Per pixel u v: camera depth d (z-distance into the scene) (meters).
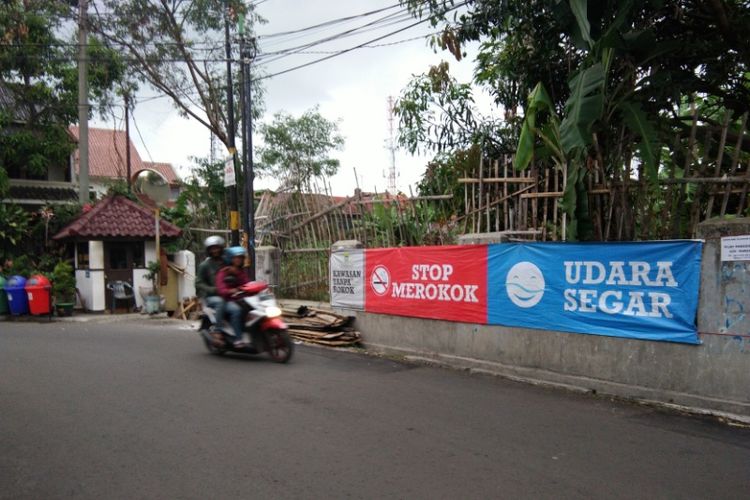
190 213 19.97
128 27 18.47
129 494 4.04
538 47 8.89
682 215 7.45
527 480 4.29
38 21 17.97
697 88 8.38
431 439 5.17
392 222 11.33
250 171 14.47
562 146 7.12
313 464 4.57
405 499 3.95
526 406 6.36
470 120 11.59
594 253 7.11
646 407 6.39
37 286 14.08
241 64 14.68
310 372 7.97
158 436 5.21
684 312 6.34
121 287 15.37
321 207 13.65
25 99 19.08
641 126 7.02
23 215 16.42
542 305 7.63
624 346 6.84
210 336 9.09
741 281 5.96
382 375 7.90
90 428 5.45
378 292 10.02
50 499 3.97
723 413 5.98
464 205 10.45
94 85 19.17
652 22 8.17
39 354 9.16
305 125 26.44
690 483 4.29
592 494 4.07
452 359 8.66
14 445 5.01
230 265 9.09
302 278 13.98
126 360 8.70
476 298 8.43
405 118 11.84
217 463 4.58
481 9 8.96
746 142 8.55
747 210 7.11
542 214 9.02
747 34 8.00
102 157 36.94
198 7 18.42
